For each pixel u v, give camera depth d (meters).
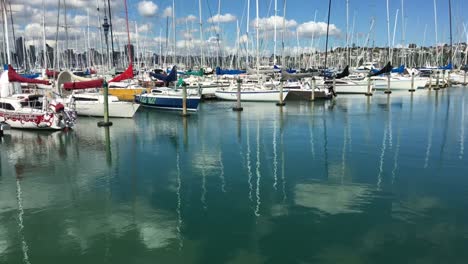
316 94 39.88
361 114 30.19
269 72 47.09
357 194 12.38
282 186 13.27
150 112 31.98
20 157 17.55
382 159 16.53
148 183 13.77
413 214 10.77
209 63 63.69
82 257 8.80
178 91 33.62
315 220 10.48
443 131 22.67
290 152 18.00
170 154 17.97
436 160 16.23
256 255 8.78
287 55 63.50
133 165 16.12
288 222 10.37
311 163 16.09
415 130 23.08
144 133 23.09
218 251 8.98
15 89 25.33
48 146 19.70
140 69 50.59
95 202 12.02
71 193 12.84
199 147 19.33
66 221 10.68
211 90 41.78
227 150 18.62
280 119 27.95
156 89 34.56
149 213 11.15
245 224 10.34
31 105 23.66
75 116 24.59
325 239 9.45
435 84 56.38
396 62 80.06
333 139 20.70
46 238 9.71
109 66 40.66
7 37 27.59
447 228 9.86
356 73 61.00
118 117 28.64
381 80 51.88
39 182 14.02
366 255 8.68
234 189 13.05
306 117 28.81
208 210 11.30
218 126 25.42
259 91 38.47
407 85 52.00
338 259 8.55
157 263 8.53
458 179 13.69
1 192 13.00
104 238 9.67
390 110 32.47
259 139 21.02
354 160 16.45
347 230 9.86
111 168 15.71
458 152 17.53
